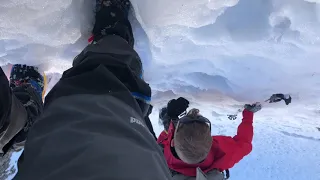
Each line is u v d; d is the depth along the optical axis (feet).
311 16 3.26
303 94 5.27
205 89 5.48
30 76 4.37
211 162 4.57
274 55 4.00
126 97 2.07
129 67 2.52
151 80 5.04
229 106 6.36
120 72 2.43
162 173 1.57
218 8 3.21
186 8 3.23
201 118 4.46
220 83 5.28
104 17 3.45
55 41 3.65
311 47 3.65
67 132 1.66
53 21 3.43
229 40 3.70
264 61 4.31
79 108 1.86
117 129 1.72
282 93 5.22
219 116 7.77
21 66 4.37
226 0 3.09
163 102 6.50
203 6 3.19
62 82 2.14
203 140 4.25
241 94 5.41
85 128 1.68
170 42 3.82
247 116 5.47
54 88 2.15
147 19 3.40
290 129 8.68
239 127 5.32
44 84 4.69
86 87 2.11
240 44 3.80
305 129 8.42
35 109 3.89
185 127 4.31
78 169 1.41
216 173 4.52
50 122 1.79
